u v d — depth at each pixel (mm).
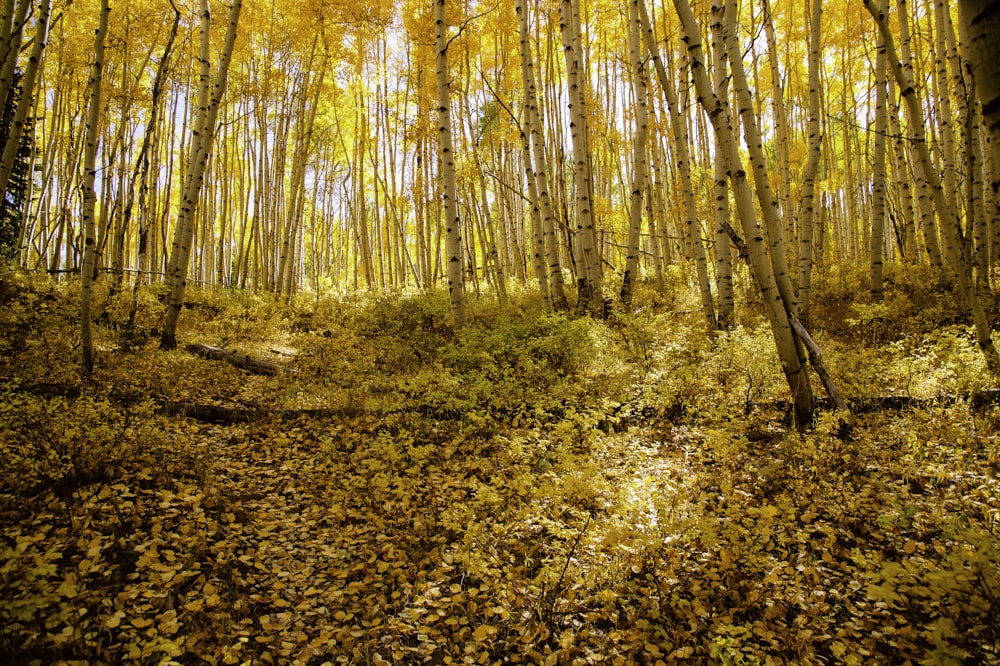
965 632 2719
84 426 4609
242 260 19547
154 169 15719
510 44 14477
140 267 8820
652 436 5770
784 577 3486
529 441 5570
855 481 4363
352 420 6199
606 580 3607
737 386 6352
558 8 13617
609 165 19047
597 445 5129
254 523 4305
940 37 9750
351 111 21516
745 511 4090
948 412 5207
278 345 10375
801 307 8688
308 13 14445
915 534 3721
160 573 3500
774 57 13016
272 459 5375
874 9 5352
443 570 3861
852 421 5176
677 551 3785
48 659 2730
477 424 5820
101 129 15641
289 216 15742
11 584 2850
